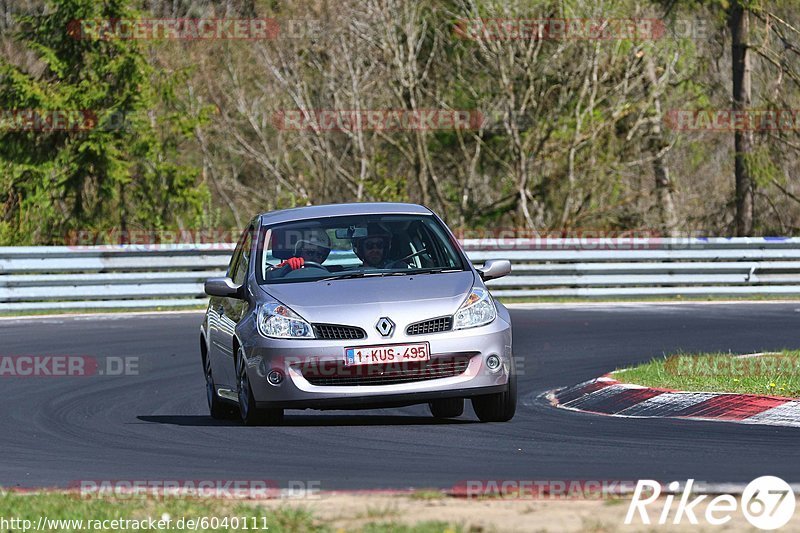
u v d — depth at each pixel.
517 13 110.75
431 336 32.66
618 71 115.69
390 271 35.19
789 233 129.88
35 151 111.69
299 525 20.42
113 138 111.62
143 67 110.75
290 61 125.81
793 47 126.62
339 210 37.66
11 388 46.03
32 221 110.88
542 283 80.50
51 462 30.11
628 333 60.75
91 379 48.00
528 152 117.44
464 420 36.62
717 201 135.00
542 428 33.16
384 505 22.16
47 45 112.25
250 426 34.22
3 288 72.56
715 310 71.62
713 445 29.17
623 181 122.25
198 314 71.69
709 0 122.38
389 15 115.81
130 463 29.34
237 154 141.12
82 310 74.81
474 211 122.94
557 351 54.50
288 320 33.00
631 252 81.56
